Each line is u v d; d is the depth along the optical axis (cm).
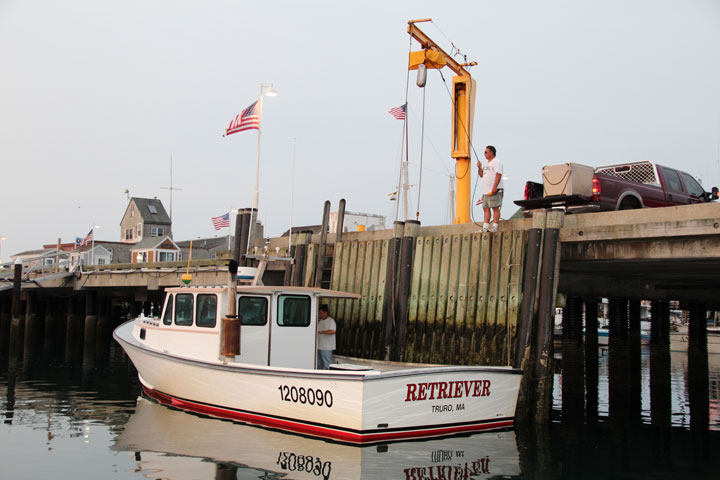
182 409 1221
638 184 1320
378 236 1468
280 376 1000
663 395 1669
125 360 2259
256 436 988
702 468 886
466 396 1001
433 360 1272
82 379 1722
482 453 913
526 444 980
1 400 1356
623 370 2042
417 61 1585
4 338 3522
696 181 1508
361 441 914
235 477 796
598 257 1144
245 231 1858
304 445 932
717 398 1617
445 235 1302
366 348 1404
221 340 1121
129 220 6456
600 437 1081
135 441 974
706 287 2031
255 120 1520
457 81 1658
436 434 974
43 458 887
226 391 1096
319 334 1217
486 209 1252
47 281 2958
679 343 3544
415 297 1324
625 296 1936
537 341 1129
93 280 2848
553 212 1154
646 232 1057
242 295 1134
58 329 3441
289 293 1170
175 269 2352
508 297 1179
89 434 1026
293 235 1677
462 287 1252
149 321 1377
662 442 1055
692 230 1010
